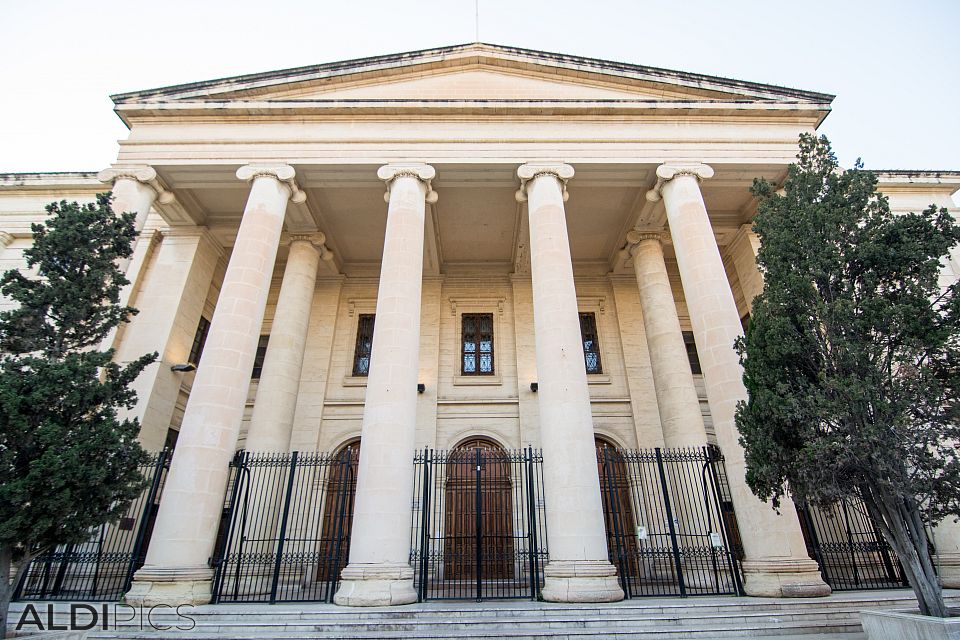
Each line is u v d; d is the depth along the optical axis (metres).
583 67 16.62
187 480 10.86
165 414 15.62
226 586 11.76
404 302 12.77
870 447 7.73
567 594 9.74
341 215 18.22
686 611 9.09
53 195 18.89
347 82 16.64
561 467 10.91
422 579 10.84
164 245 17.41
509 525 16.48
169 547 10.26
